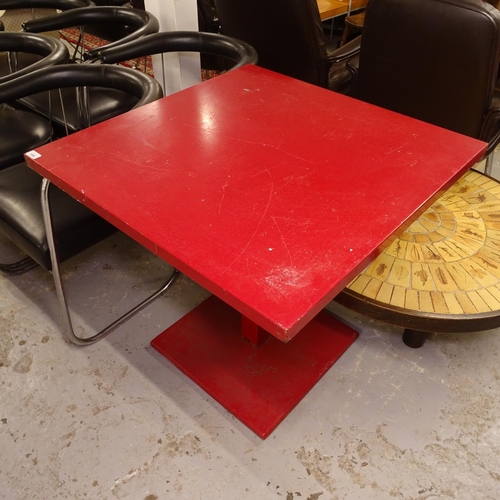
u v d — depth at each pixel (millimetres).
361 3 3486
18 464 1444
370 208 1087
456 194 1853
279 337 832
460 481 1411
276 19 2186
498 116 1854
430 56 1837
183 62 2393
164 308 1924
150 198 1110
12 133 2047
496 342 1785
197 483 1411
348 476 1424
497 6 2971
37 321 1854
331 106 1504
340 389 1640
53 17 2316
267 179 1177
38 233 1531
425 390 1635
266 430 1503
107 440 1504
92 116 2205
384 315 1484
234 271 920
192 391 1639
